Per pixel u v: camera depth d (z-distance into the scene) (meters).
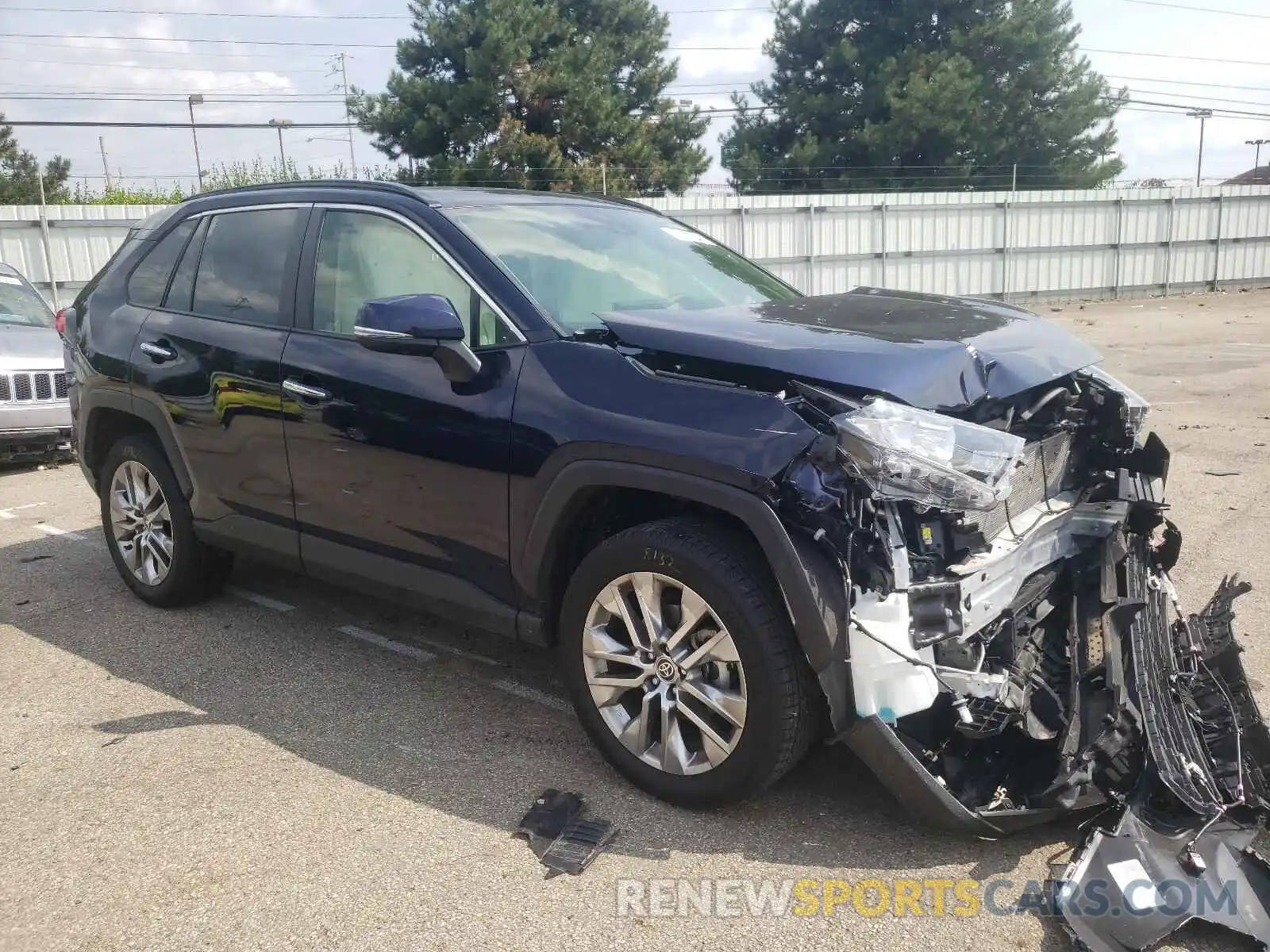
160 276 4.71
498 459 3.32
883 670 2.74
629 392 3.07
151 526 4.89
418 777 3.41
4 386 7.86
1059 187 34.41
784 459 2.74
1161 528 4.34
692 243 4.51
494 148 29.61
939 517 2.89
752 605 2.85
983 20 33.47
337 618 4.86
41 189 17.38
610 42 33.94
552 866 2.90
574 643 3.29
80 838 3.09
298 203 4.20
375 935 2.65
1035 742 2.98
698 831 3.06
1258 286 28.62
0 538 6.32
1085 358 3.49
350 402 3.72
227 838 3.08
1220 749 2.99
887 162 33.34
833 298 3.81
